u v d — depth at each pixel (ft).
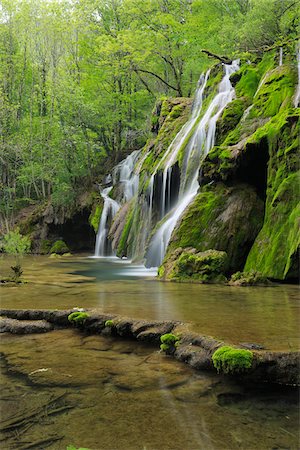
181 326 16.75
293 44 49.47
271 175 36.19
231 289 28.68
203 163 41.60
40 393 12.00
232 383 12.71
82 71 110.32
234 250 35.94
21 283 33.37
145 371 13.78
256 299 24.12
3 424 10.13
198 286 30.68
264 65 53.21
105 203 83.46
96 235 81.35
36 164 100.68
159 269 38.04
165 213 55.21
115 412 10.77
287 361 12.77
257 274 31.86
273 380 12.69
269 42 58.49
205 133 51.42
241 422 10.20
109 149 113.19
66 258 70.85
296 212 32.42
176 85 102.68
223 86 58.95
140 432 9.71
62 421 10.28
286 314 19.34
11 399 11.59
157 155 64.64
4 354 15.67
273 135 36.19
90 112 98.22
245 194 38.09
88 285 31.73
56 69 113.91
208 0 85.25
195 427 9.95
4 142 101.91
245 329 16.14
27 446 9.08
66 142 96.53
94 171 101.30
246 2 78.28
